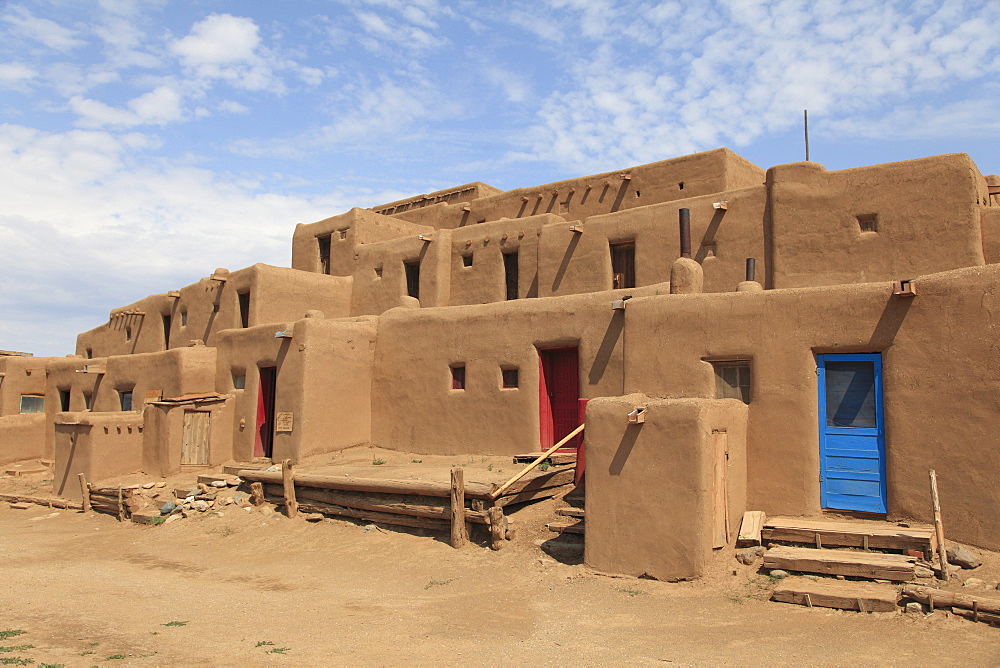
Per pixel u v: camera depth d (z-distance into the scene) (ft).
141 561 41.11
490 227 65.51
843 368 33.83
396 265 71.41
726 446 32.32
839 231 44.88
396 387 57.11
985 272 30.07
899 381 31.96
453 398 53.16
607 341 45.62
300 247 83.35
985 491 29.12
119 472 61.36
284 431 55.11
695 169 59.11
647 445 31.14
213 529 46.16
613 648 23.41
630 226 54.44
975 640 22.58
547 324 48.65
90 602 31.50
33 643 25.07
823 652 22.22
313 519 44.80
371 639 25.27
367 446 57.93
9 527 55.47
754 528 31.63
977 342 29.99
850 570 27.50
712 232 50.29
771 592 27.30
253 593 32.96
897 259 42.80
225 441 61.67
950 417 30.42
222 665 22.65
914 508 31.01
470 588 31.96
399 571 35.50
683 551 29.66
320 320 55.77
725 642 23.41
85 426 60.59
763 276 47.75
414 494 40.42
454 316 53.98
